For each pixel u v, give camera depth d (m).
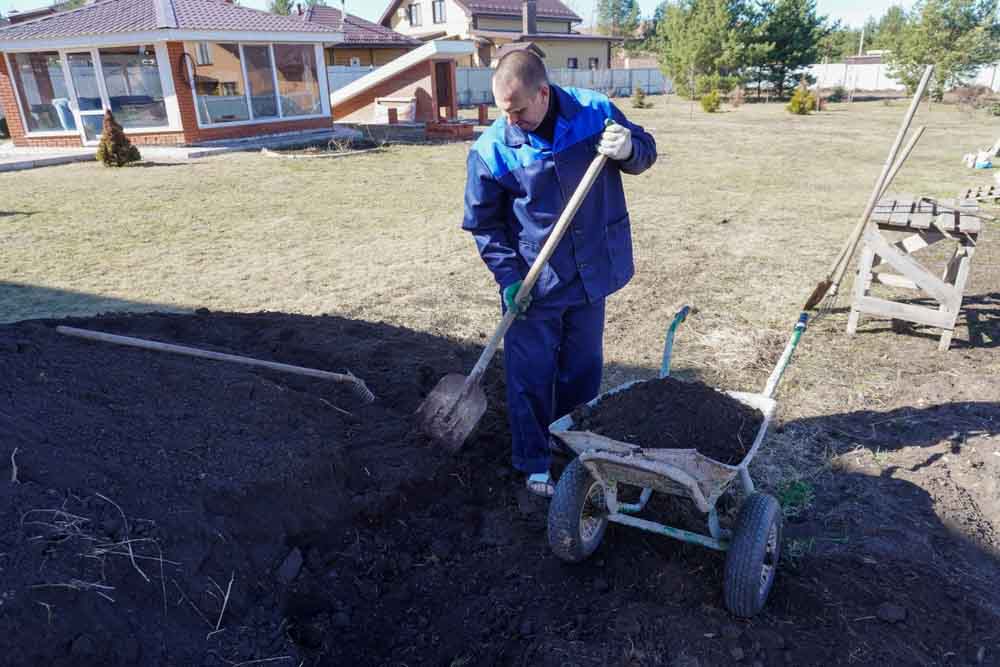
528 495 3.67
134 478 2.88
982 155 14.75
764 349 5.52
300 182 13.33
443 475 3.71
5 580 2.22
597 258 3.42
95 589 2.37
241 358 4.15
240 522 2.98
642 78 46.56
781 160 16.14
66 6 33.19
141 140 17.59
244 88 18.33
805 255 8.27
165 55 16.48
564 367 3.80
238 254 8.50
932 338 5.72
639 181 13.49
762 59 37.53
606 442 2.82
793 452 4.05
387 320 6.18
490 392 4.72
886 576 3.03
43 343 3.92
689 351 5.53
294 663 2.57
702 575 3.05
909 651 2.64
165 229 9.80
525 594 2.99
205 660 2.44
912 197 6.26
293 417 3.76
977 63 35.03
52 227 9.91
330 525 3.24
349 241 9.08
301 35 18.73
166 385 3.72
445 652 2.71
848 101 37.12
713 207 11.05
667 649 2.64
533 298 3.41
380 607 2.93
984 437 4.08
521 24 47.69
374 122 22.77
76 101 17.50
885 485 3.71
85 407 3.28
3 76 17.80
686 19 39.88
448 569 3.16
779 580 3.01
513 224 3.43
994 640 2.71
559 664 2.58
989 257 8.14
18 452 2.76
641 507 3.30
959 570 3.11
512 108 2.94
